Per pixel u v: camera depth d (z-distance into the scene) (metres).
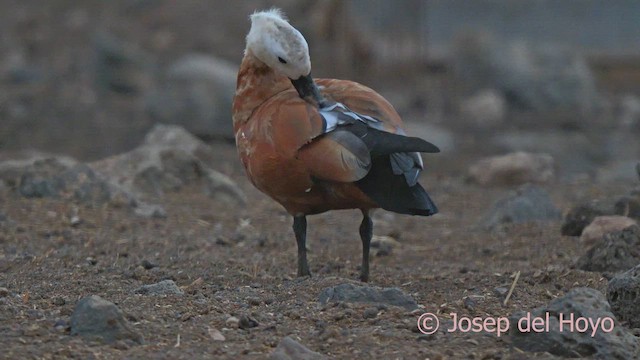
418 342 7.74
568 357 7.39
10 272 10.50
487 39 30.48
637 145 26.11
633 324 8.30
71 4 34.19
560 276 10.05
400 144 8.90
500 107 28.67
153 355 7.30
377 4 35.75
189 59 28.47
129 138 24.50
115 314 7.65
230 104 25.84
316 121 9.22
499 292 9.33
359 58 29.75
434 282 10.09
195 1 34.59
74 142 24.06
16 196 14.02
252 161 9.64
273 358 7.15
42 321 7.98
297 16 32.19
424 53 31.31
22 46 31.67
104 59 29.11
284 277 10.30
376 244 12.64
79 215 13.38
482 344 7.70
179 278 10.19
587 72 30.12
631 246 10.34
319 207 9.81
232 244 12.63
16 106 26.78
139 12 33.94
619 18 35.81
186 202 14.84
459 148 24.98
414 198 8.91
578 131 27.50
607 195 15.89
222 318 8.26
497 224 13.68
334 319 8.29
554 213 13.92
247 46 9.98
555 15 36.28
